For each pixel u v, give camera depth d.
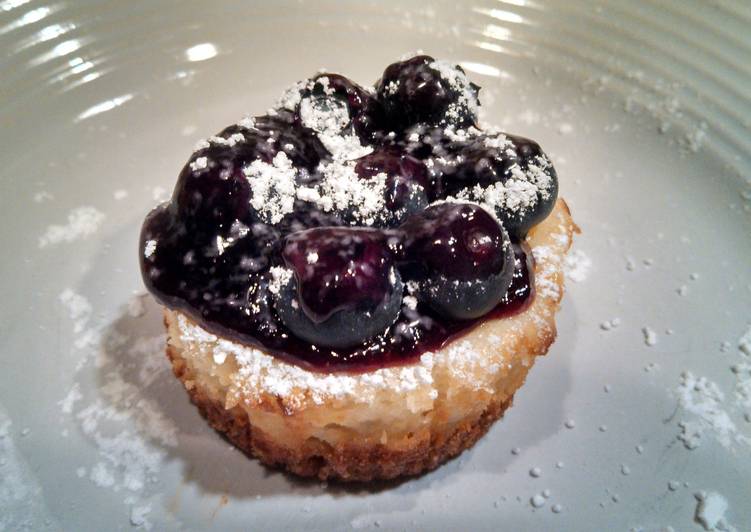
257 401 0.08
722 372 0.11
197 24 0.15
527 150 0.09
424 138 0.09
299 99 0.10
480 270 0.08
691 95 0.14
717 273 0.12
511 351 0.09
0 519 0.09
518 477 0.09
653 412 0.10
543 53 0.15
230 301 0.08
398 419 0.09
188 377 0.09
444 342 0.08
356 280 0.07
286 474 0.09
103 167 0.13
